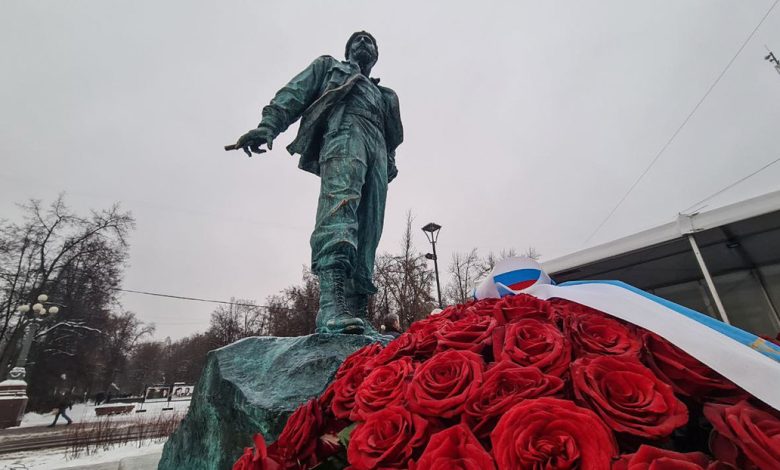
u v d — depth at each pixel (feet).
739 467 1.94
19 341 76.54
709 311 21.18
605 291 3.56
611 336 2.95
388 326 19.61
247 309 133.49
